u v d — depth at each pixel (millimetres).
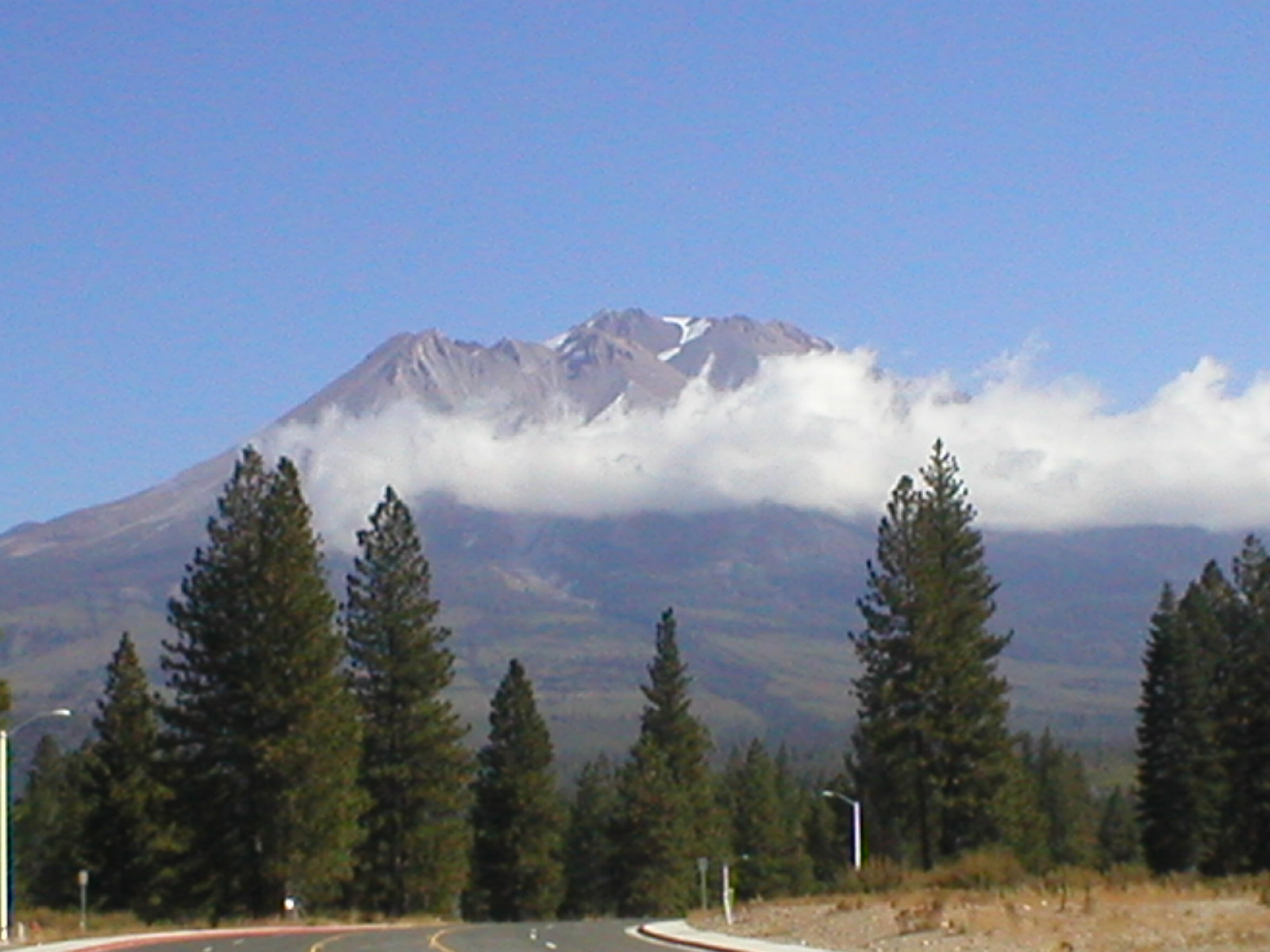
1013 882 73125
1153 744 101375
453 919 97562
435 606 100188
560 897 114688
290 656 85500
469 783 105625
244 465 88438
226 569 86875
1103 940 45062
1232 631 101438
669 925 68938
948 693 91562
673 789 118812
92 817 94625
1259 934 44156
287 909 85625
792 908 70438
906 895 67562
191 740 86312
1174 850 99750
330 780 85188
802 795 153625
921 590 92750
